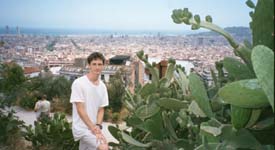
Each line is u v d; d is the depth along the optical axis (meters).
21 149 5.55
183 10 1.11
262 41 0.86
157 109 1.70
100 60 3.07
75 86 3.01
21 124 5.98
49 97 12.73
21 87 6.12
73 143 5.42
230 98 0.83
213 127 1.04
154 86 1.90
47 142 5.50
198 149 1.09
